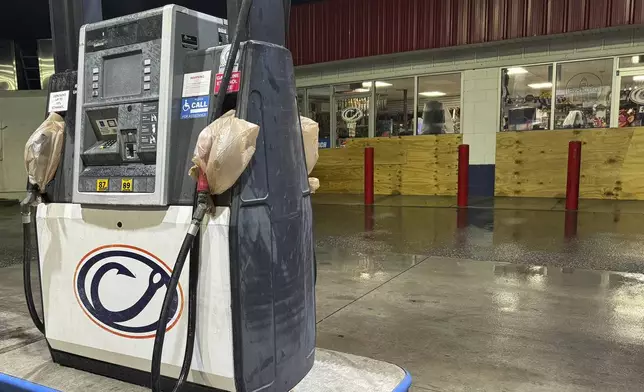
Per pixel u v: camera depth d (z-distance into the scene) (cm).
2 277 393
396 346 241
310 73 1066
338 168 1041
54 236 185
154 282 162
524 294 316
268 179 154
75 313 183
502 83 874
